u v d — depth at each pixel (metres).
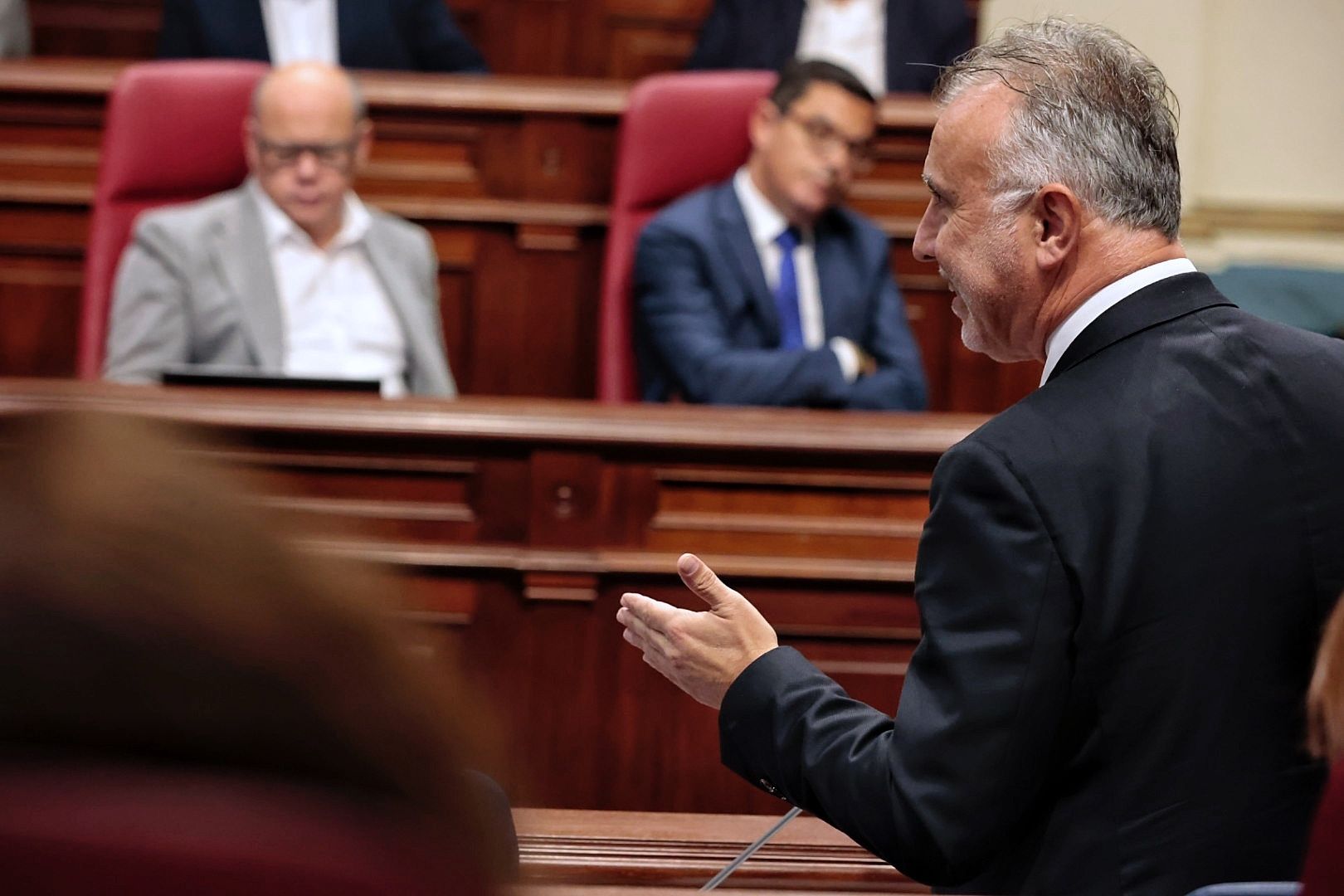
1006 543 4.00
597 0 17.39
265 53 14.69
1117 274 4.33
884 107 13.15
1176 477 4.05
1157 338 4.27
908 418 8.20
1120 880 4.02
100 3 16.98
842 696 4.44
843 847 5.64
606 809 7.86
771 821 5.90
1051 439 4.09
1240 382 4.19
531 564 7.84
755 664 4.54
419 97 12.88
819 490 7.96
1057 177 4.29
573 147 13.02
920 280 13.34
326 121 11.33
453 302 13.22
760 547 7.96
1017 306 4.44
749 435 7.88
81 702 1.21
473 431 7.82
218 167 12.18
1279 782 4.02
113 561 1.24
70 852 1.18
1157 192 4.34
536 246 13.11
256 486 1.40
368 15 14.76
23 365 13.17
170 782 1.22
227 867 1.20
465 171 13.05
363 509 7.89
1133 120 4.31
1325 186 17.75
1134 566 4.00
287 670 1.25
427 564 7.86
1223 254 17.72
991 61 4.45
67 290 13.13
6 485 1.28
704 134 12.30
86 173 13.02
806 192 11.66
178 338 11.11
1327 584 4.05
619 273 12.12
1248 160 17.77
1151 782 4.02
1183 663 3.99
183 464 1.34
